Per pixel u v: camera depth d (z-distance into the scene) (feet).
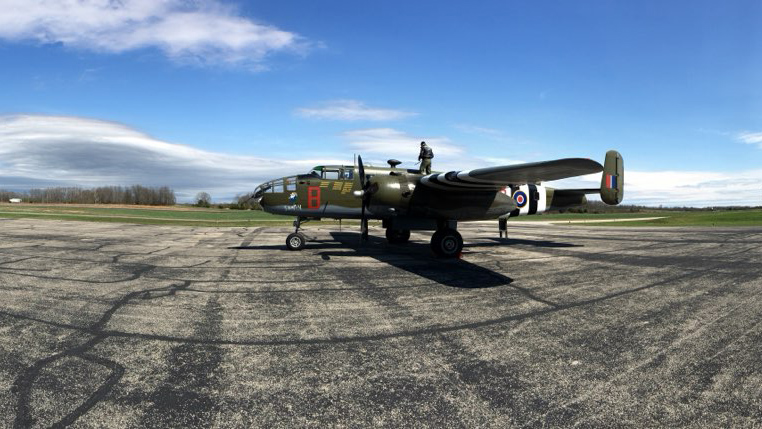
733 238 56.08
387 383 11.23
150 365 12.19
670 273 28.43
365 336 15.06
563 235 62.95
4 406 9.62
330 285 23.91
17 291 21.21
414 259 34.94
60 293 20.90
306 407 9.86
